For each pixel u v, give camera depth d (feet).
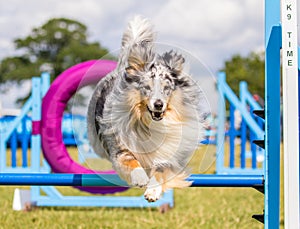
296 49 13.96
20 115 33.73
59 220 23.65
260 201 29.40
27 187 34.47
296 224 13.74
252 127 35.60
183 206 27.81
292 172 13.78
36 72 189.98
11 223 22.68
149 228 22.13
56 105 22.04
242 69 172.24
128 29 16.30
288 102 13.84
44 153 22.25
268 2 14.75
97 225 22.48
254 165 39.11
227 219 23.97
